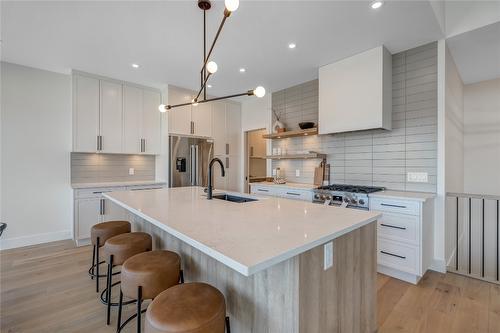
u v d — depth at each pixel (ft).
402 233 8.25
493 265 12.67
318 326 4.00
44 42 9.20
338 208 6.11
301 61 10.71
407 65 9.73
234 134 17.47
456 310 6.66
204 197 7.97
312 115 13.29
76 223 11.51
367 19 7.71
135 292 4.59
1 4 6.96
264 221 4.78
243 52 9.95
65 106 12.54
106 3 6.95
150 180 15.26
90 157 13.37
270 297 4.06
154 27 8.16
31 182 11.68
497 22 7.75
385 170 10.36
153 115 14.57
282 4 6.95
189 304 3.68
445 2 8.75
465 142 13.43
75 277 8.36
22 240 11.41
